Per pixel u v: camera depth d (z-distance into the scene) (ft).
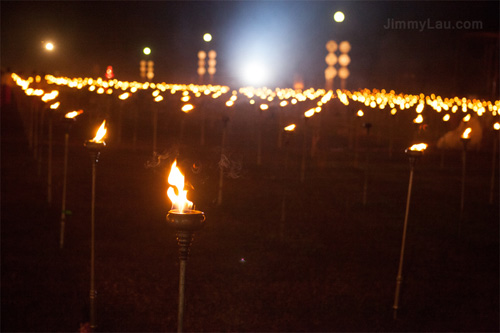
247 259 27.07
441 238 32.83
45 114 84.84
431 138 85.51
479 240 32.78
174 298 21.89
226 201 39.83
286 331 19.62
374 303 22.39
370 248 30.07
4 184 43.21
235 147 73.00
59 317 19.71
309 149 75.05
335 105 95.30
